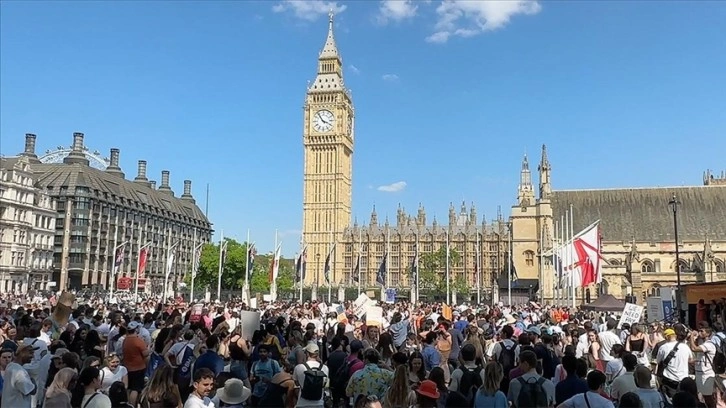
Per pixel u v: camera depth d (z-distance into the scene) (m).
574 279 58.72
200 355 17.50
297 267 97.31
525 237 142.88
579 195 146.25
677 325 20.47
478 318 35.78
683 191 140.75
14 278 138.00
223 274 158.00
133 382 18.12
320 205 192.00
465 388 14.97
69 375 13.65
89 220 166.75
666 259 130.25
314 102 196.50
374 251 190.12
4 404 14.43
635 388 14.82
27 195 144.88
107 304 58.06
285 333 27.70
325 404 18.78
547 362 19.09
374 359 15.70
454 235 185.62
